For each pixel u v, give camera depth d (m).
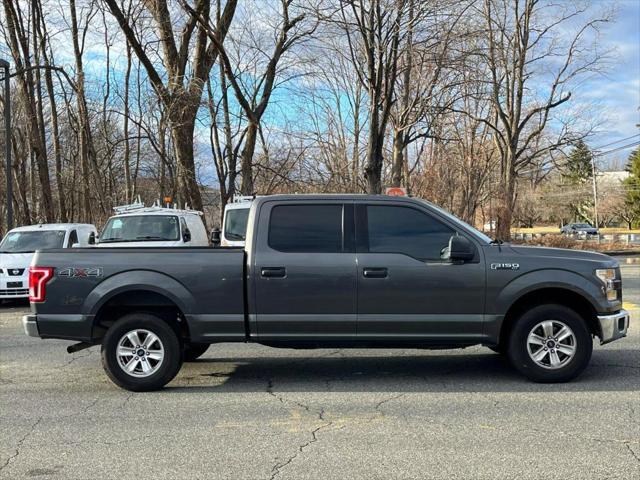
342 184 29.38
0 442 4.68
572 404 5.47
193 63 22.38
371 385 6.31
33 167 33.84
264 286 6.04
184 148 22.03
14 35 25.89
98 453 4.42
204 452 4.42
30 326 6.12
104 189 36.25
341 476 3.95
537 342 6.14
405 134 26.08
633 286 15.62
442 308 6.02
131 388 6.13
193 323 6.07
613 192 80.69
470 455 4.27
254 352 8.10
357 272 6.02
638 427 4.83
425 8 18.20
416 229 6.17
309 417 5.23
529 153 41.34
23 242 14.56
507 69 29.16
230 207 13.64
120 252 6.16
